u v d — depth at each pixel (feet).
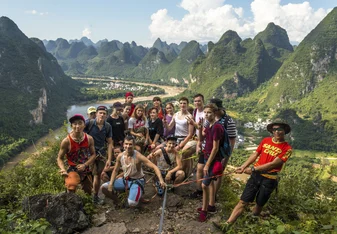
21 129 311.27
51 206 15.64
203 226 16.12
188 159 21.22
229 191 20.57
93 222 16.84
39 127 338.13
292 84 526.57
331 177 21.26
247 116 459.32
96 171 19.17
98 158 19.34
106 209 18.40
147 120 26.30
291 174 21.52
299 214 17.90
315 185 20.83
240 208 15.74
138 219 17.21
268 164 15.15
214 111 16.97
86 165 17.76
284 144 15.30
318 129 351.46
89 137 17.95
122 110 24.85
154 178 20.84
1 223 14.39
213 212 17.57
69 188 17.20
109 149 20.35
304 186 20.52
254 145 290.76
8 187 21.24
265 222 14.76
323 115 426.10
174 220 17.08
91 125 19.76
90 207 17.80
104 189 18.49
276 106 522.06
